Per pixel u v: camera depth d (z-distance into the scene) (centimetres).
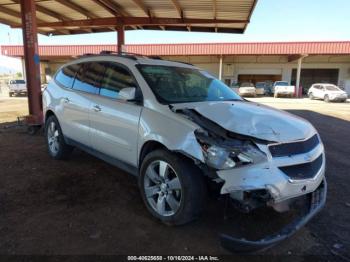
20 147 639
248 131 287
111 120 396
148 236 307
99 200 385
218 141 280
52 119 541
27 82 786
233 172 270
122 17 1168
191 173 301
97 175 471
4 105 1842
